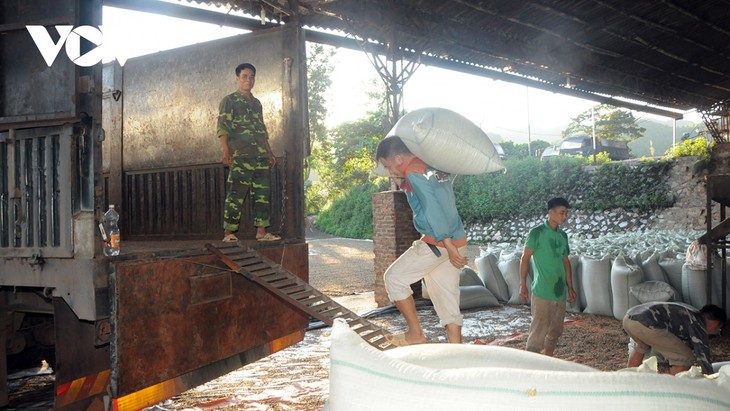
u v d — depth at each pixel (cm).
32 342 501
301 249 514
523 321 799
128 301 336
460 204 2508
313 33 1037
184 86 610
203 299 391
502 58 1344
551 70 1509
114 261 332
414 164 363
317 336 746
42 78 336
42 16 331
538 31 1283
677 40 1465
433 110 362
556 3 1162
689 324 397
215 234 602
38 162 348
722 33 1438
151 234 644
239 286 428
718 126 2253
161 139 630
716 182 699
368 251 2119
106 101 663
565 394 164
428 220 355
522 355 209
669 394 166
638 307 425
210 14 806
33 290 371
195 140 607
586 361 581
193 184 616
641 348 446
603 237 1228
